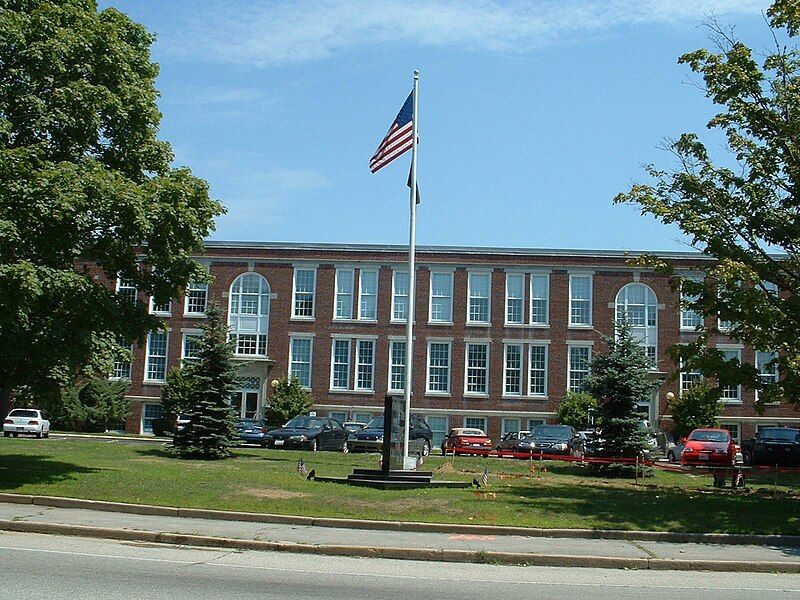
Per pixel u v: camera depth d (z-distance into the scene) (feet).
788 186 74.18
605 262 183.52
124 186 68.64
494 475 91.09
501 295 184.85
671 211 74.79
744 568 47.01
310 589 36.47
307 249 188.44
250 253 189.06
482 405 182.39
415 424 144.15
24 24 70.23
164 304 79.51
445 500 64.80
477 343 184.24
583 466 110.11
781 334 70.59
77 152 72.84
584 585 40.40
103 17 79.46
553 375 182.09
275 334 187.01
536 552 47.96
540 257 184.85
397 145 95.55
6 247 64.08
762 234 75.36
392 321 185.78
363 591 36.55
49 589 33.76
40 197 64.44
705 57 76.28
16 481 67.05
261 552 47.29
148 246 74.95
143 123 77.30
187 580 37.27
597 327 181.78
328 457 111.96
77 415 177.88
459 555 47.11
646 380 107.76
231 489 67.21
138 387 187.52
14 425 147.13
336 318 186.50
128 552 44.70
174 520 55.52
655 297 181.68
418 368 184.24
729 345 178.40
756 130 75.20
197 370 109.29
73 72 73.20
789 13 72.90
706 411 166.20
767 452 117.19
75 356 71.26
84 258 74.59
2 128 66.39
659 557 48.06
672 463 108.58
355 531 54.03
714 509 65.51
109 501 59.52
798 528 57.57
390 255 187.42
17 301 63.62
